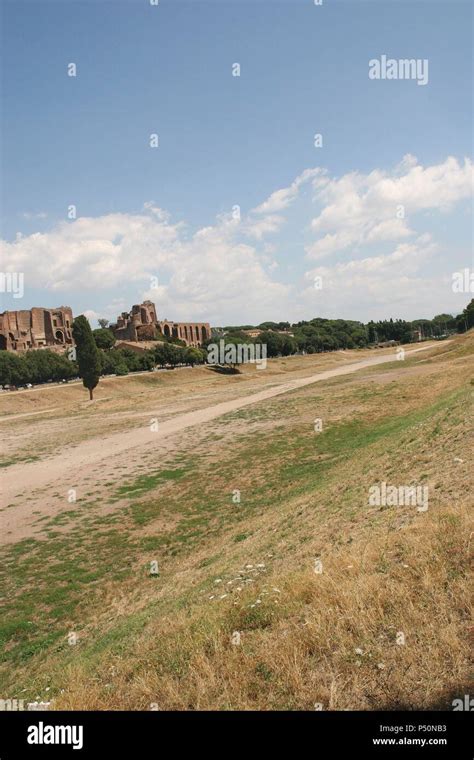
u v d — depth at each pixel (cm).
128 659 795
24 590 1493
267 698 563
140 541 1809
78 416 5397
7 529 2023
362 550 884
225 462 2814
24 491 2552
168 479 2586
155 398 6744
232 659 650
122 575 1541
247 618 763
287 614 736
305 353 16875
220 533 1775
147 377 10762
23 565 1672
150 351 13462
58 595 1444
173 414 4806
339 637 622
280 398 5019
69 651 1095
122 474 2758
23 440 4022
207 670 635
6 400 8131
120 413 5316
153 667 707
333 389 5088
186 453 3119
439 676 523
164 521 1995
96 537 1881
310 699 542
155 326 18875
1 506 2325
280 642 654
